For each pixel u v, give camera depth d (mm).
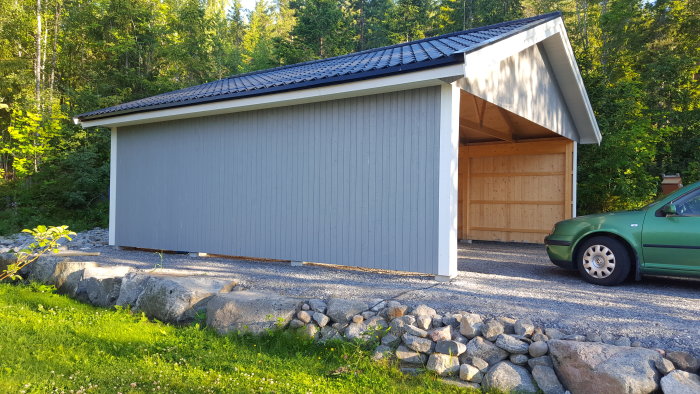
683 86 18406
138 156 9602
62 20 22828
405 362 3930
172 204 9039
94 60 22688
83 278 6562
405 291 5133
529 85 8078
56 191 15406
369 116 6562
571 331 3752
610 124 13055
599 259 5797
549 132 10625
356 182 6672
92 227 14297
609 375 3211
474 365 3711
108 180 15914
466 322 3939
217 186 8367
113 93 20453
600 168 13008
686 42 20750
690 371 3184
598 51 20781
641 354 3268
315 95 6551
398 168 6266
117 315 5465
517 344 3646
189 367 3867
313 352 4242
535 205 11258
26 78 19531
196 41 23438
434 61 5371
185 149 8844
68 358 4043
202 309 5160
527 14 32750
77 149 16516
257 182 7816
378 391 3469
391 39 31938
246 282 5789
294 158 7363
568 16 27078
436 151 5930
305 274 6422
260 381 3553
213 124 8430
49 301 6215
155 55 22344
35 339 4504
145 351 4246
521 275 6473
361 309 4445
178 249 8914
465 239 12164
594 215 6137
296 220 7324
